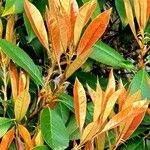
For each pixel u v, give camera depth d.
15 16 1.19
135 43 1.38
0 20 1.11
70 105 1.05
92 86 1.19
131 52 1.40
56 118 1.02
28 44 1.28
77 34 1.00
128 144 1.13
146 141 1.17
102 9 1.33
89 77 1.20
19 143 1.00
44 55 1.20
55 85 1.06
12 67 1.07
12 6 1.05
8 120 1.02
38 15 1.01
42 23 1.01
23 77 1.06
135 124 0.98
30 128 1.10
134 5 1.08
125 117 0.94
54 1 0.98
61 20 0.98
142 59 1.13
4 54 1.08
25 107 1.01
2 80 1.17
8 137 0.97
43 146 0.99
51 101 1.04
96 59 1.12
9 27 1.10
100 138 1.01
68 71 1.01
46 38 1.02
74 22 0.99
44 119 1.01
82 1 1.10
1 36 1.11
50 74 1.04
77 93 0.96
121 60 1.13
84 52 0.97
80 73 1.20
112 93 0.95
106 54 1.13
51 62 1.05
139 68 1.13
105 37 1.41
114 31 1.41
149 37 1.10
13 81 1.07
